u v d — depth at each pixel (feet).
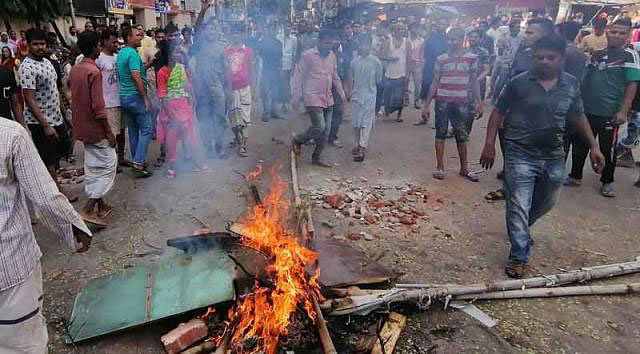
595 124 18.19
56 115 17.25
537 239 14.96
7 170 6.72
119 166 21.17
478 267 13.14
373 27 41.98
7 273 6.83
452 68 19.26
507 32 38.01
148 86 23.65
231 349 9.16
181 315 9.70
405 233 15.16
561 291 11.68
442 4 83.71
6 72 14.70
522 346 9.89
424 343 9.87
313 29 33.45
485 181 20.33
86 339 9.45
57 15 48.88
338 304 10.09
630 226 16.06
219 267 11.05
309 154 23.76
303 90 20.89
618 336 10.32
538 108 11.90
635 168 22.61
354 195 18.16
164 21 81.15
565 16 71.51
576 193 19.12
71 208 7.56
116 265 12.72
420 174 21.12
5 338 7.13
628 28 17.12
